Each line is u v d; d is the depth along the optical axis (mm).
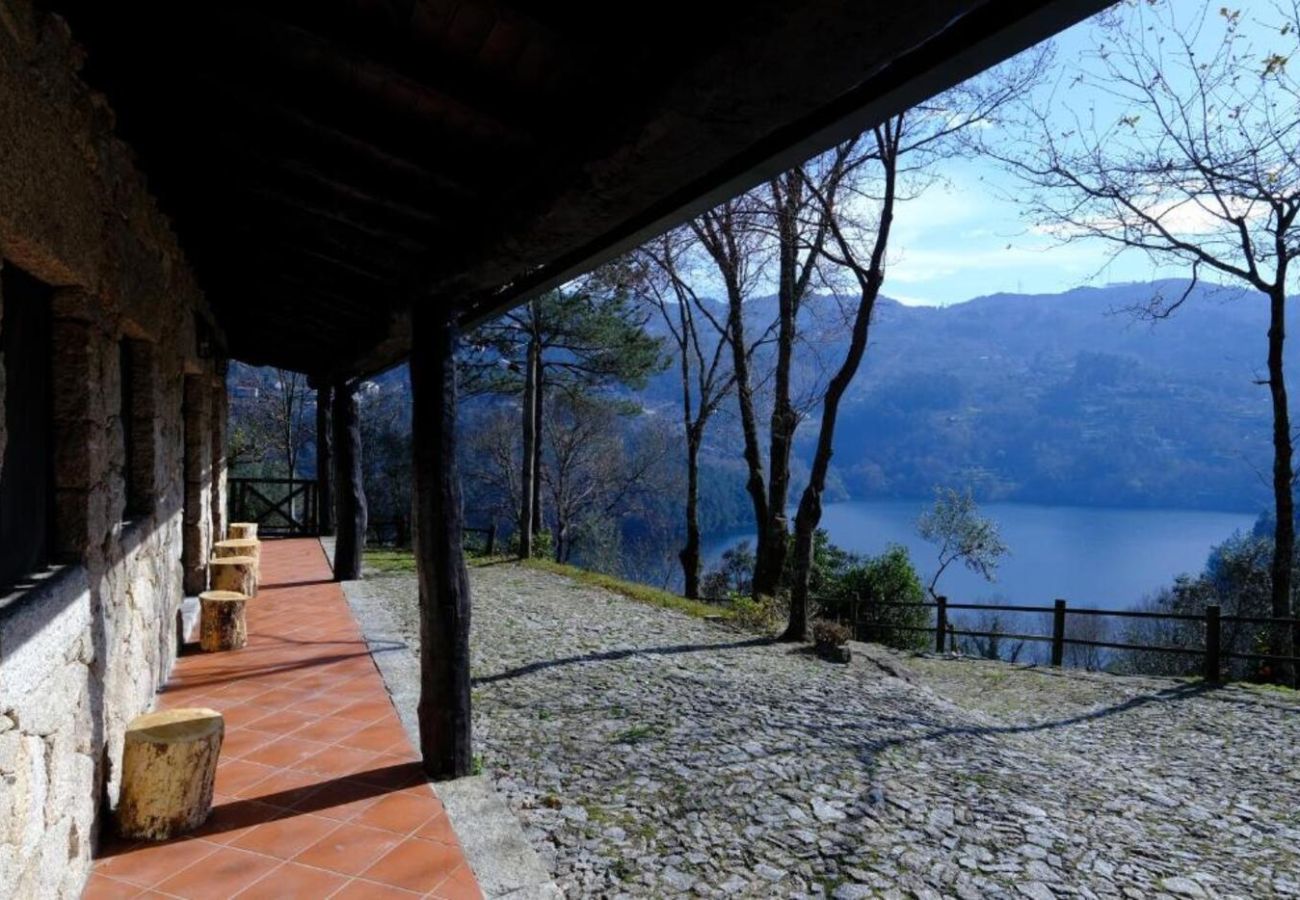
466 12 1642
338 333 6953
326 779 3441
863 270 8594
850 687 6895
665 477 26234
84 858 2502
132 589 3434
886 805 4199
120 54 2273
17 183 1814
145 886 2555
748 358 14195
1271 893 3713
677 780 4289
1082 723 7043
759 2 1175
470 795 3316
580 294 16656
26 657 1896
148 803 2838
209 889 2559
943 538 19469
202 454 6645
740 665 7273
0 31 1722
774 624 9391
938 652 10258
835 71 1287
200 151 3068
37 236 1963
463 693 3547
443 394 3654
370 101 2180
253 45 2061
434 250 3311
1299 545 15195
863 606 12672
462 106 2029
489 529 14320
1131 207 10516
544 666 6512
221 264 5387
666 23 1429
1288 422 9477
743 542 20922
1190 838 4344
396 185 2748
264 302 6617
